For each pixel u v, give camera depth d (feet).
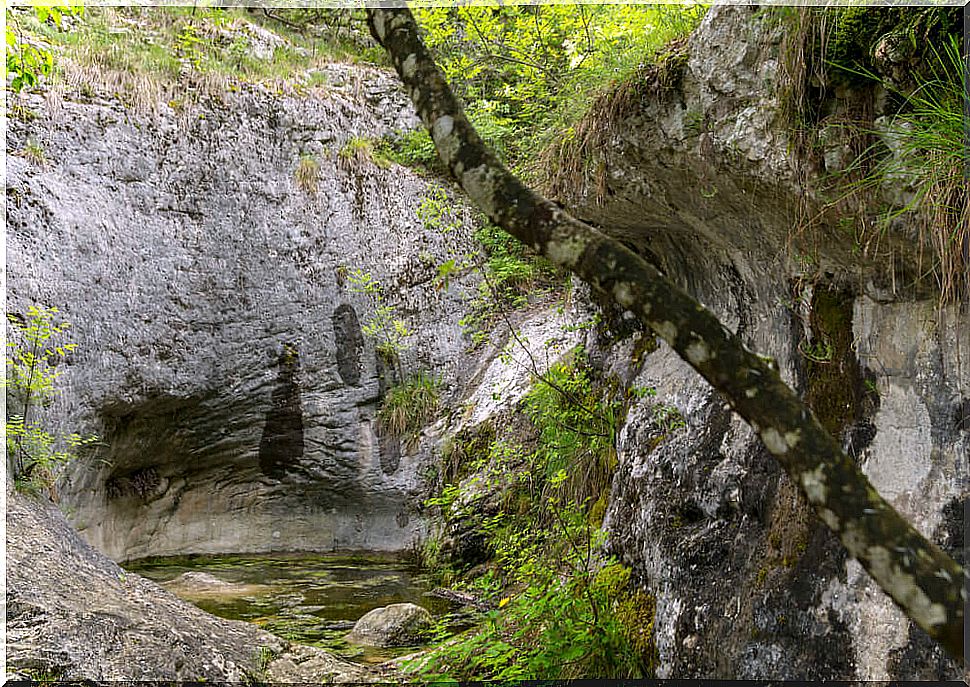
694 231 12.99
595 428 18.29
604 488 17.48
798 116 8.57
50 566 14.62
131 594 14.97
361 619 18.53
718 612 11.00
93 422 25.05
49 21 27.96
